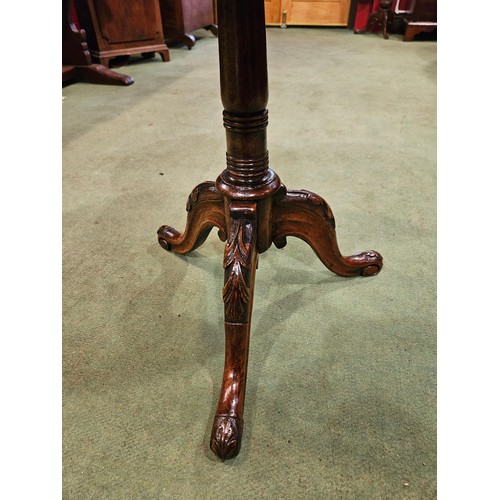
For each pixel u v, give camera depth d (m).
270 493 0.56
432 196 1.23
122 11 2.49
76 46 2.30
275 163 1.43
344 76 2.43
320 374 0.72
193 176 1.36
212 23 3.50
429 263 0.97
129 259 1.00
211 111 1.91
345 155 1.49
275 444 0.61
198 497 0.56
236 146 0.64
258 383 0.70
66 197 1.24
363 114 1.86
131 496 0.56
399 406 0.66
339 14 3.89
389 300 0.87
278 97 2.08
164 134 1.67
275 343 0.78
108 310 0.85
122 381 0.71
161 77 2.46
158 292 0.90
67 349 0.77
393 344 0.77
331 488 0.56
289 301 0.87
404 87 2.23
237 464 0.59
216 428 0.59
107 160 1.46
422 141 1.60
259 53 0.56
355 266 0.90
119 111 1.92
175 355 0.76
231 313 0.64
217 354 0.76
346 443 0.61
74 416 0.66
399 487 0.56
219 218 0.78
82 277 0.94
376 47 3.17
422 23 3.28
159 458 0.60
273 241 0.79
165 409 0.67
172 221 1.13
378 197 1.23
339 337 0.79
